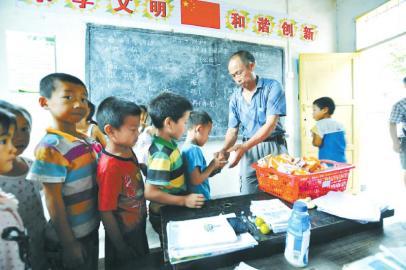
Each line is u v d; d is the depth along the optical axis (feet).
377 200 2.85
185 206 2.92
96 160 3.18
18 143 2.83
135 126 2.94
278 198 3.16
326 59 8.05
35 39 5.47
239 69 4.48
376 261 1.91
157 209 3.41
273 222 2.29
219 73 7.18
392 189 8.53
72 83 2.95
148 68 6.41
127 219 3.05
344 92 8.23
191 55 6.82
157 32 6.43
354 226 2.48
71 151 2.80
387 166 8.78
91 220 3.02
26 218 2.82
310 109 8.09
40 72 5.56
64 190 2.78
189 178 3.46
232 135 5.44
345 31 8.59
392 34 7.60
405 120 6.89
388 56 8.35
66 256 2.81
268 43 7.74
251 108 4.96
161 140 3.22
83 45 5.84
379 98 8.65
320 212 2.63
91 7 5.84
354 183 8.32
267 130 4.41
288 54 8.02
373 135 8.77
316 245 2.27
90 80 5.89
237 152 4.22
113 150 2.98
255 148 4.97
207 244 1.97
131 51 6.22
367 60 8.37
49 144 2.64
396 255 1.93
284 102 4.65
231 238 2.02
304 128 8.07
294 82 8.15
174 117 3.13
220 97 7.24
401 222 2.75
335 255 2.11
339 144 6.93
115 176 2.84
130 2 6.14
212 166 3.63
